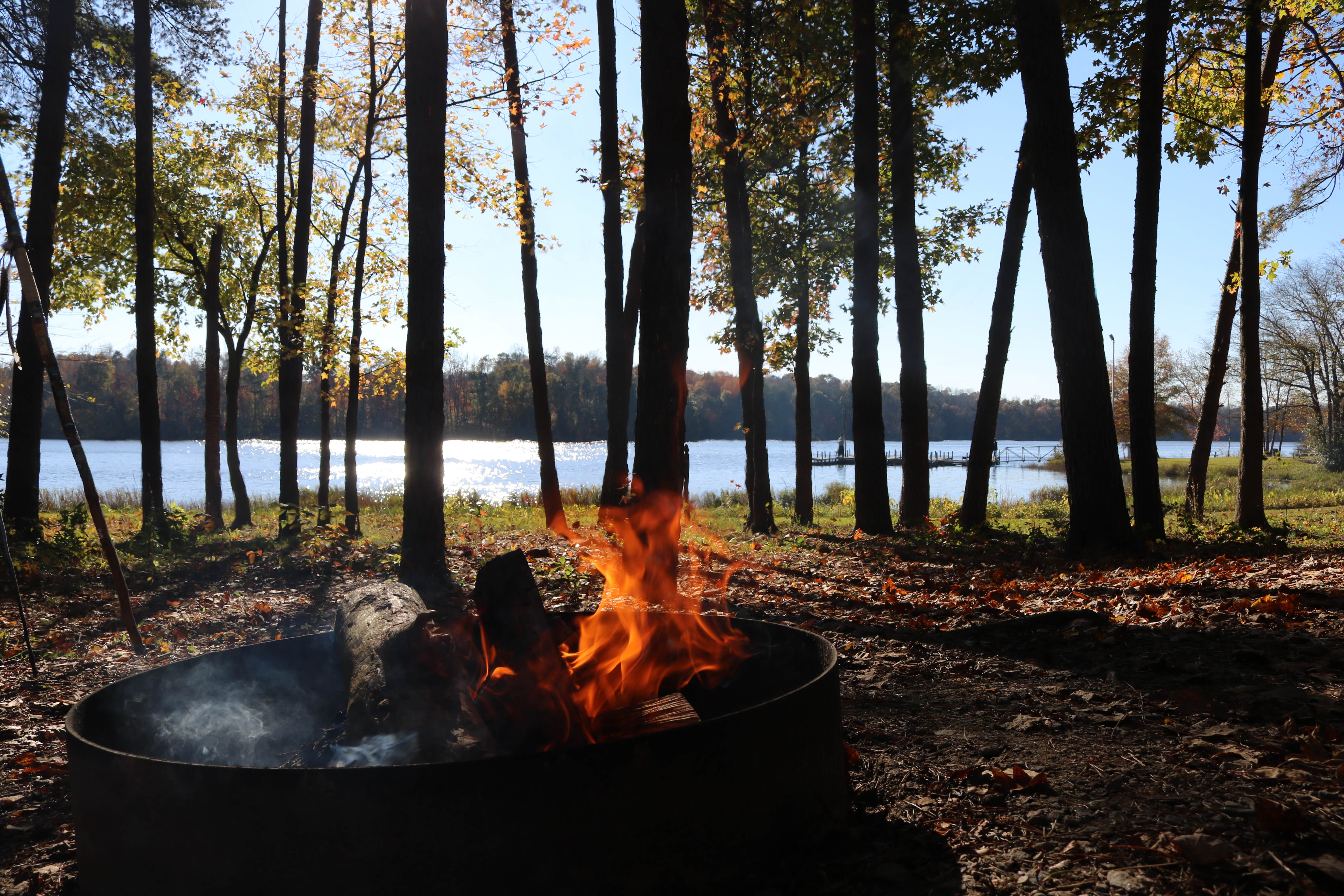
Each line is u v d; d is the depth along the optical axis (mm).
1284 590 5254
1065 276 9047
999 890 2129
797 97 12750
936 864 2299
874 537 12234
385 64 13086
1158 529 9633
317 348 13789
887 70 13102
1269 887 2002
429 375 8055
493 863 1910
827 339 17172
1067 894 2076
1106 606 5797
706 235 15922
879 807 2725
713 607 6742
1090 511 9125
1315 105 12578
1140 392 10203
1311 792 2480
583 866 1967
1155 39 9781
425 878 1886
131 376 80812
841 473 56844
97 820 2096
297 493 14297
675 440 5168
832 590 7629
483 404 107562
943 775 2955
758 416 14086
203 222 17625
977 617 5867
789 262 15922
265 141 16375
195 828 1946
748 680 3301
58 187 11484
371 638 2838
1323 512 16188
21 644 5844
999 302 12641
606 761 1988
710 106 13344
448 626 2783
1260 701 3326
